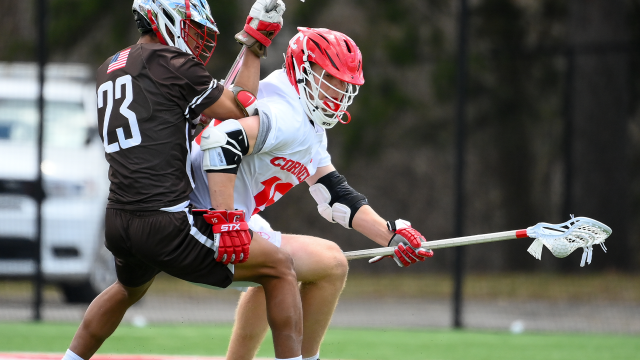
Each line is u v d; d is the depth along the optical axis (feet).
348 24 181.37
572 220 43.80
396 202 177.06
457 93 95.81
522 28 184.44
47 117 102.27
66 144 100.42
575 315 109.70
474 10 183.52
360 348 74.90
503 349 74.79
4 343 73.15
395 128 177.27
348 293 130.72
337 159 175.22
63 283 99.45
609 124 153.69
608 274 145.69
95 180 99.60
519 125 179.83
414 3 183.83
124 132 38.91
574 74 152.66
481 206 181.57
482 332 89.04
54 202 96.84
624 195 152.76
